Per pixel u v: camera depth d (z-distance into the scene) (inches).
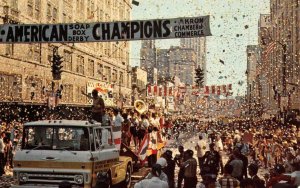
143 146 743.7
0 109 1268.5
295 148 770.8
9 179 754.8
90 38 691.4
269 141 987.9
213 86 2559.1
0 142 794.8
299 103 1993.1
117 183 608.7
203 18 667.4
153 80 4992.6
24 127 518.6
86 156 498.0
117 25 686.5
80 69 2187.5
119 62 2974.9
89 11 2384.4
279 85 2637.8
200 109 4350.4
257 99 4094.5
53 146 508.4
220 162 732.7
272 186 412.8
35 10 1664.6
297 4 2236.7
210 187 408.5
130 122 805.2
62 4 1968.5
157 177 386.6
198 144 834.2
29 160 500.7
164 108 3838.6
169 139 1876.2
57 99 1443.2
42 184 498.3
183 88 2970.0
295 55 2145.7
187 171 550.9
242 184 394.3
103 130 546.9
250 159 1142.3
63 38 694.5
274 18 3253.0
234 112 4648.1
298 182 421.4
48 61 1743.4
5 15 1387.8
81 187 494.6
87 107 1818.4
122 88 3019.2
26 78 1539.1
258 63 4298.7
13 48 1453.0
